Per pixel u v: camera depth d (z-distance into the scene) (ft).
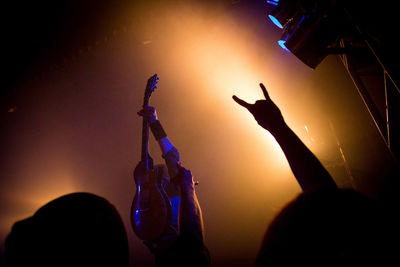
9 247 2.85
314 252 2.20
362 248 2.13
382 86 9.56
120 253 2.94
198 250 3.67
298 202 2.51
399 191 9.58
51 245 2.74
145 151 9.21
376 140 10.83
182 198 4.48
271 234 2.49
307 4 7.36
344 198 2.35
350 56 8.95
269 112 3.92
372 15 6.01
